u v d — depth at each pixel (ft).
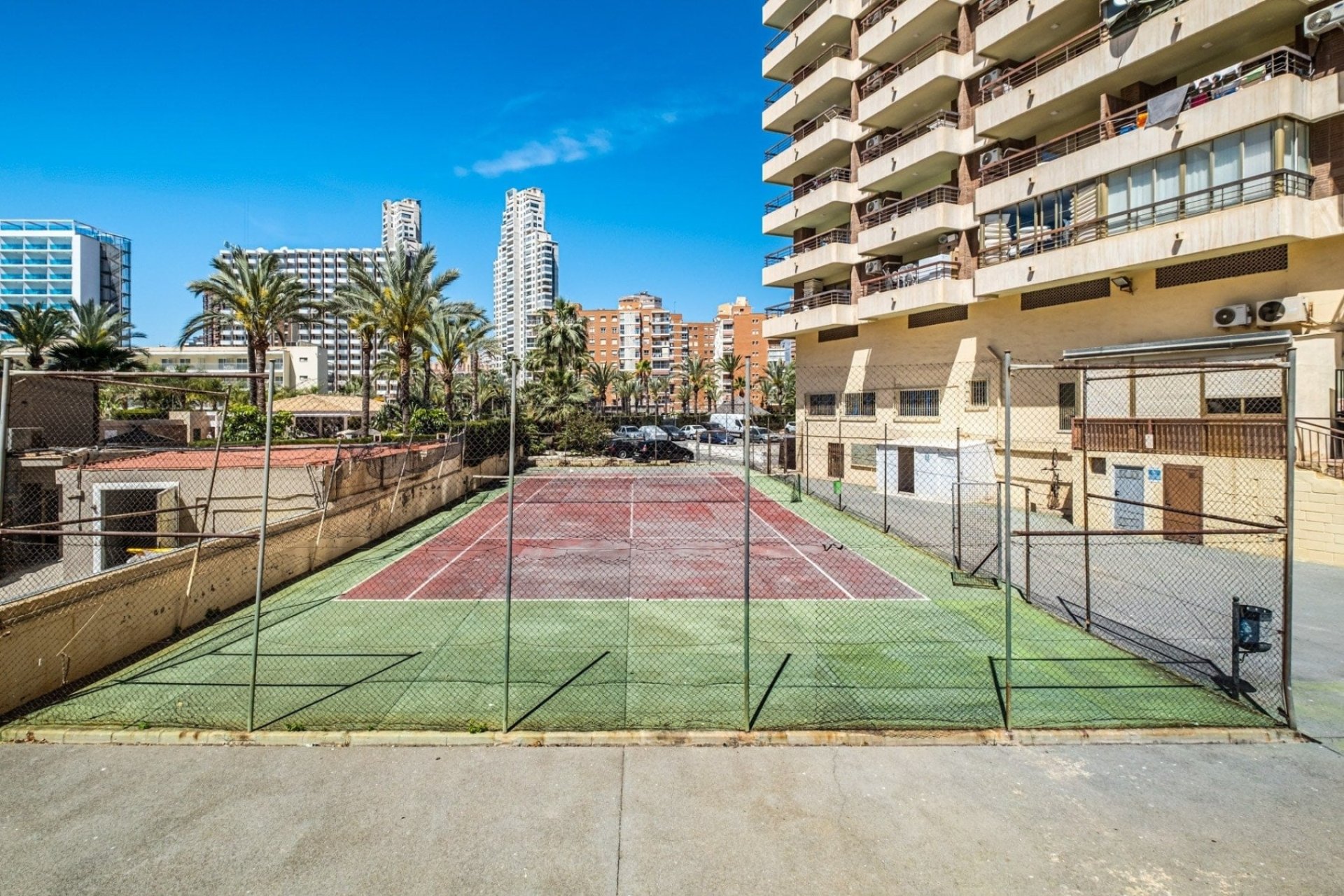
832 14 110.52
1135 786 20.57
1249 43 62.34
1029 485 81.71
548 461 139.64
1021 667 31.07
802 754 22.47
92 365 110.93
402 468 74.38
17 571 58.34
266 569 45.85
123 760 21.93
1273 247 58.13
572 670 30.71
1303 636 35.40
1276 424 54.49
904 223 98.32
